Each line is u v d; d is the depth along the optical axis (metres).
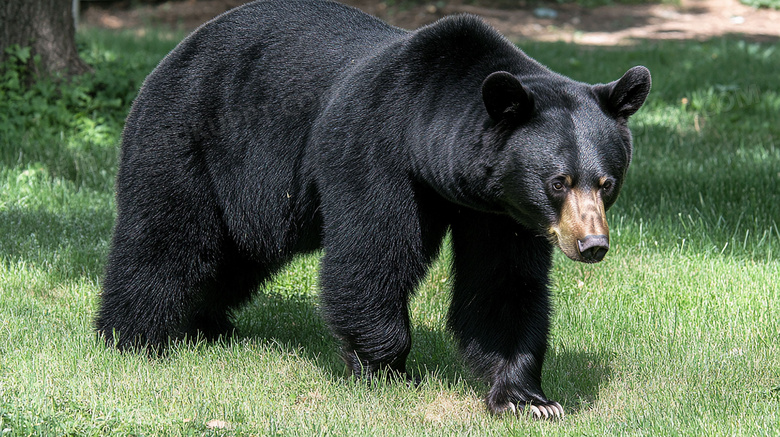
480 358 9.20
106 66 20.62
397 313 8.83
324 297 8.88
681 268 13.16
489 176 7.89
